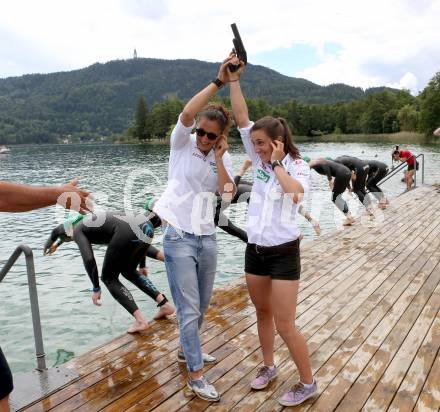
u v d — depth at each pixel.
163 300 4.38
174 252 2.94
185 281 2.94
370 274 5.67
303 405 2.91
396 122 103.44
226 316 4.41
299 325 4.16
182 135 2.92
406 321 4.21
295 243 2.77
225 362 3.50
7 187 1.83
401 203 11.20
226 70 2.98
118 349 3.75
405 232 8.04
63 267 8.01
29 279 3.21
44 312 5.94
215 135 2.88
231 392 3.09
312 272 5.78
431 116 70.94
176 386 3.17
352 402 2.93
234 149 47.56
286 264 2.76
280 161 2.74
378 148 48.88
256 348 3.73
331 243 7.34
